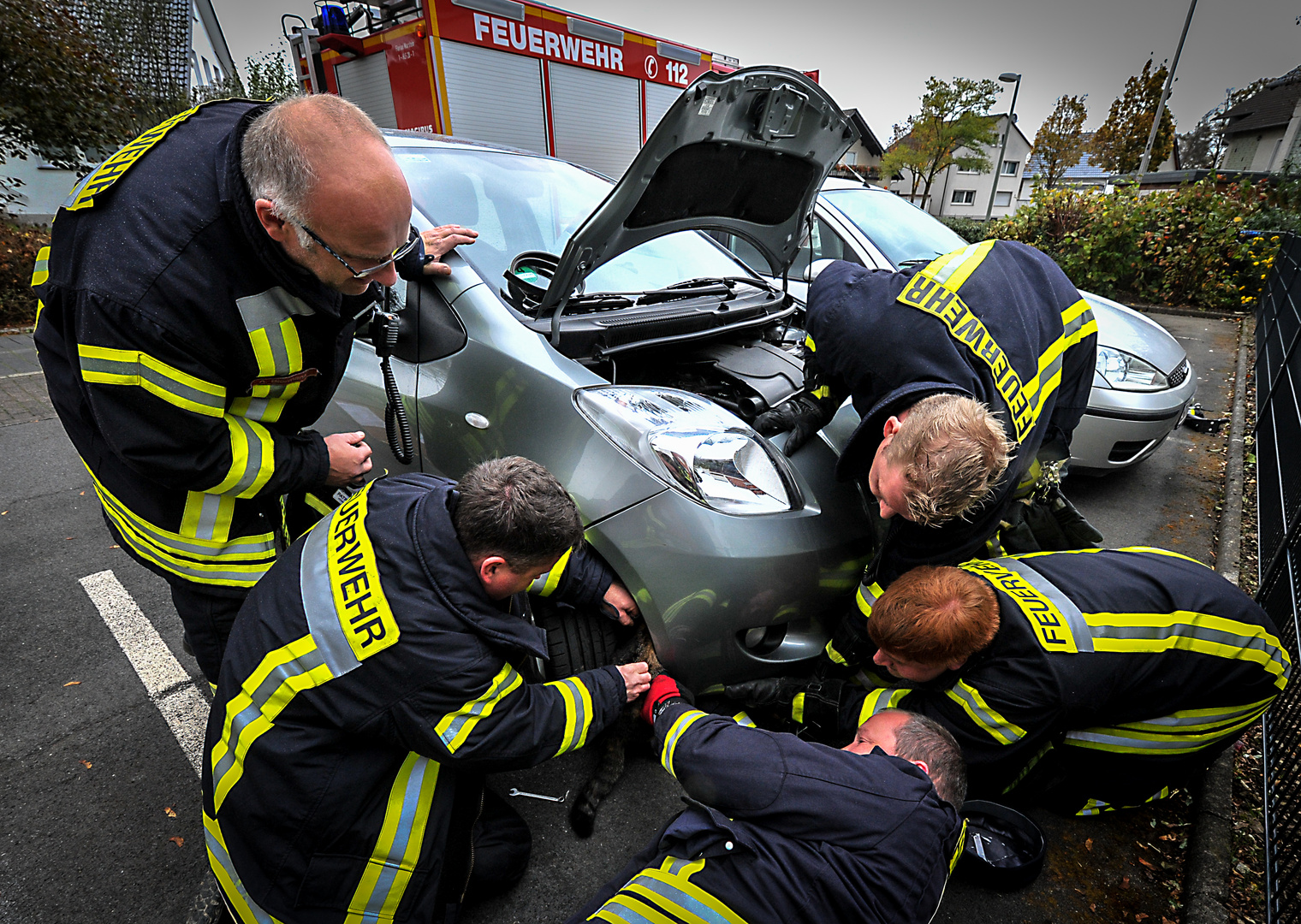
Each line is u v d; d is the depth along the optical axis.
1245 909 1.59
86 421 1.41
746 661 1.71
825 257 4.01
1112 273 9.02
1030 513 2.16
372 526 1.27
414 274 1.88
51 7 7.06
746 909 1.10
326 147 1.16
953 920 1.55
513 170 2.52
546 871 1.63
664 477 1.58
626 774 1.90
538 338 1.81
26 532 3.10
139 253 1.24
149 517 1.45
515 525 1.16
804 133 1.94
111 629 2.44
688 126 1.64
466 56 4.80
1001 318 1.65
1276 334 5.46
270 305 1.35
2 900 1.53
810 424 1.82
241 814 1.21
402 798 1.27
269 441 1.48
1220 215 8.38
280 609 1.25
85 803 1.77
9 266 6.76
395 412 1.84
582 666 1.70
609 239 1.80
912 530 1.59
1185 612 1.55
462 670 1.19
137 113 8.00
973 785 1.74
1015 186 42.88
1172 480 3.91
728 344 2.30
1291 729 1.90
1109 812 1.82
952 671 1.52
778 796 1.16
